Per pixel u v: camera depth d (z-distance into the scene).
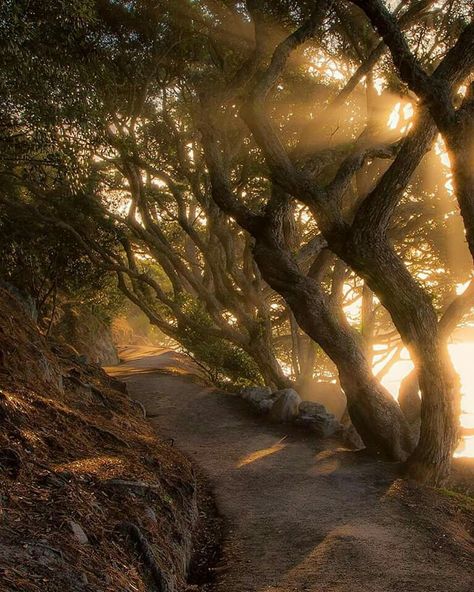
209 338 21.66
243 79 14.41
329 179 18.59
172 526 5.87
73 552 3.83
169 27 16.62
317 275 17.22
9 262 21.92
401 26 13.37
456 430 10.26
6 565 3.29
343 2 15.51
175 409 16.48
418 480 9.96
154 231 21.67
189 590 5.17
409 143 9.91
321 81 19.20
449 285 20.47
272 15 15.13
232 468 10.47
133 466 6.16
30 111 8.83
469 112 9.15
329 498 8.61
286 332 27.89
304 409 14.15
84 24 9.12
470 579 5.81
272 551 6.51
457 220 19.89
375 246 10.32
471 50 9.12
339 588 5.47
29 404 6.07
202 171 20.38
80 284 25.41
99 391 9.88
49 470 4.82
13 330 7.70
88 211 20.89
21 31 7.17
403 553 6.41
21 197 24.70
